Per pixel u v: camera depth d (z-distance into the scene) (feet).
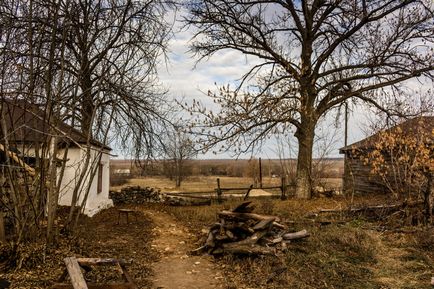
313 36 69.31
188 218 51.62
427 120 56.18
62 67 30.42
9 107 30.91
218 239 31.76
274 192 86.38
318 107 69.82
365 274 27.09
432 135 48.83
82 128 45.96
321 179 79.77
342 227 38.42
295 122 66.90
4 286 22.11
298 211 51.03
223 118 59.41
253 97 61.11
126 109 51.70
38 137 30.63
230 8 66.23
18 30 30.76
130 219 50.72
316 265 28.66
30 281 23.29
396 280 25.86
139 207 65.57
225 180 130.72
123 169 134.82
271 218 32.42
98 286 20.80
